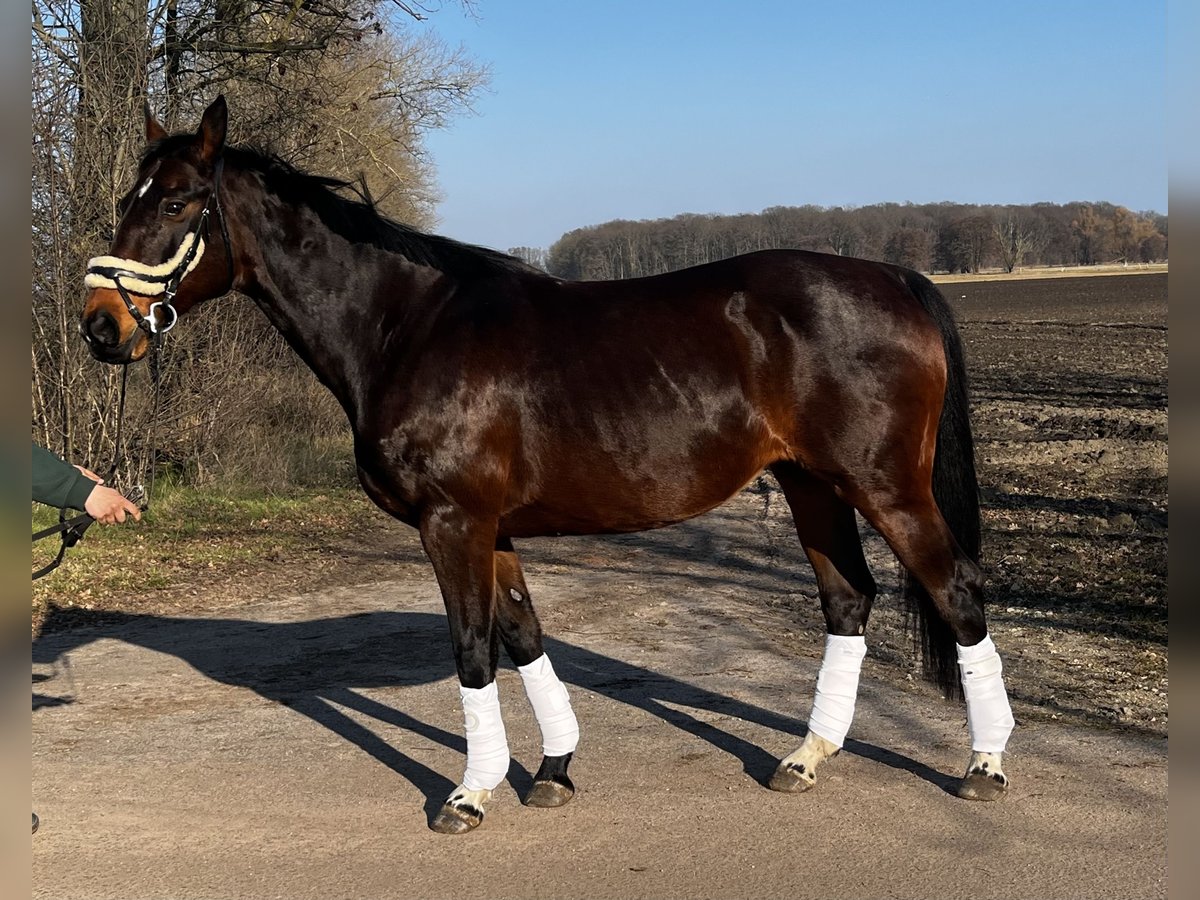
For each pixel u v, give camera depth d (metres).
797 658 5.84
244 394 12.02
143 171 3.88
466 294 3.88
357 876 3.38
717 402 3.74
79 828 3.76
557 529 3.92
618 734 4.62
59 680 5.66
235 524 10.29
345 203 3.98
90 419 10.23
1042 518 9.52
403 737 4.70
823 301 3.78
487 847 3.58
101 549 8.88
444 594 3.79
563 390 3.73
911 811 3.74
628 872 3.37
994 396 18.64
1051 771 4.03
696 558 9.01
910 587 4.02
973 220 94.81
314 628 6.78
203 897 3.26
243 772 4.29
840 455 3.77
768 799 3.88
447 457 3.71
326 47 12.58
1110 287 61.62
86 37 10.34
